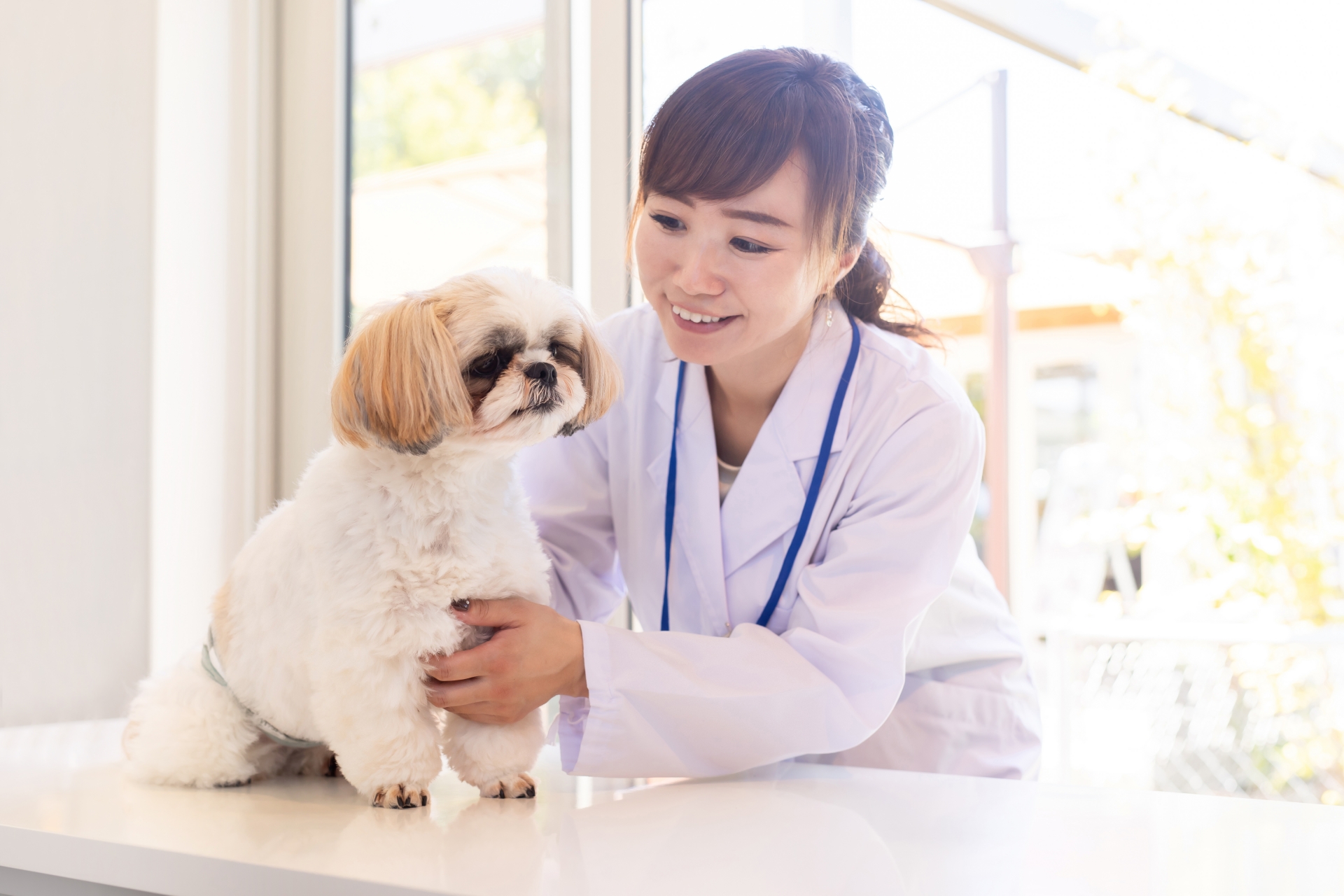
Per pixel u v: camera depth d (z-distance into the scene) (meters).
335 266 2.38
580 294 2.18
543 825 1.00
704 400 1.50
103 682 2.17
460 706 1.15
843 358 1.46
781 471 1.43
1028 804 1.07
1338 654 3.58
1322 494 3.99
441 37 2.51
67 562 2.14
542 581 1.25
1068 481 5.16
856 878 0.79
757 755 1.21
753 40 2.21
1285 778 3.55
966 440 1.36
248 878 0.84
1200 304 4.08
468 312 1.24
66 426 2.14
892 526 1.31
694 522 1.48
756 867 0.82
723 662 1.21
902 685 1.27
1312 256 3.91
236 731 1.26
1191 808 1.05
